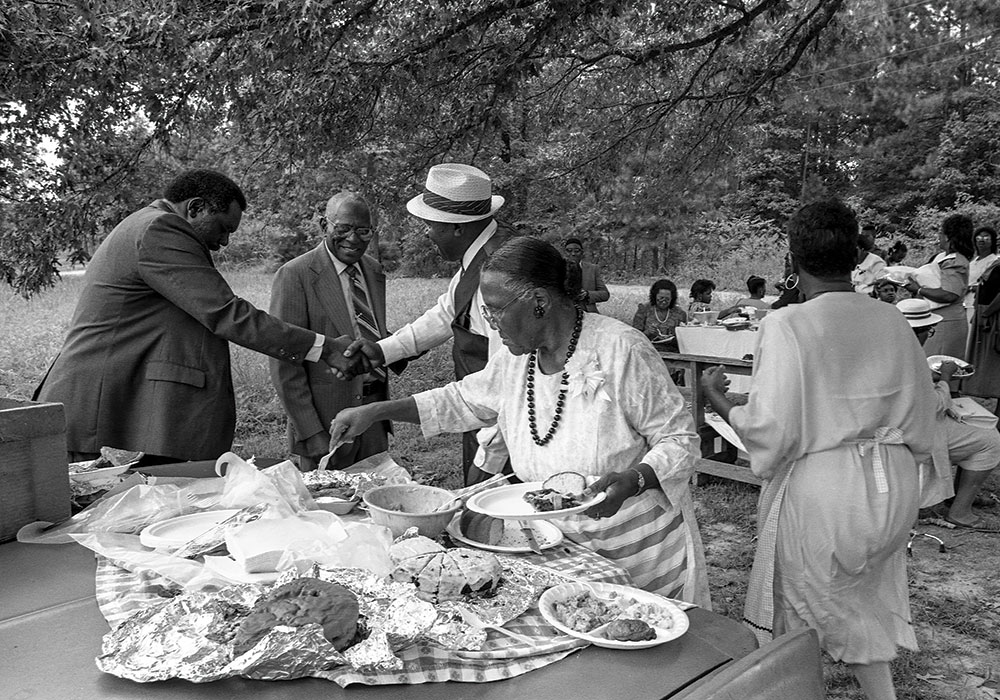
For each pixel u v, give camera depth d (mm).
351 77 6727
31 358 10812
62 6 5500
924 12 21734
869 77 23828
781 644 1412
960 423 4758
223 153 8812
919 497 2471
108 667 1262
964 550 4527
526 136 11234
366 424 2436
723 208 27234
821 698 1408
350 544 1652
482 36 7043
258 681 1270
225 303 3225
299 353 3414
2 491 1915
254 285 21938
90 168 8211
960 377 4887
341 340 3537
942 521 4879
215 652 1264
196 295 3172
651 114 9516
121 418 3236
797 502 2479
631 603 1589
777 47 9266
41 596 1615
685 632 1447
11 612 1540
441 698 1236
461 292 3404
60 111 6738
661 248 23141
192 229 3299
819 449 2424
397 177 8719
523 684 1280
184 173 3406
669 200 10852
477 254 3379
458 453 6891
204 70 6012
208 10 5672
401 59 6820
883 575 2588
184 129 7656
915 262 23406
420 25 6699
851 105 25297
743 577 4238
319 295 3846
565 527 2145
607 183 10711
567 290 2131
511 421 2314
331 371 3523
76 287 20047
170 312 3277
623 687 1271
